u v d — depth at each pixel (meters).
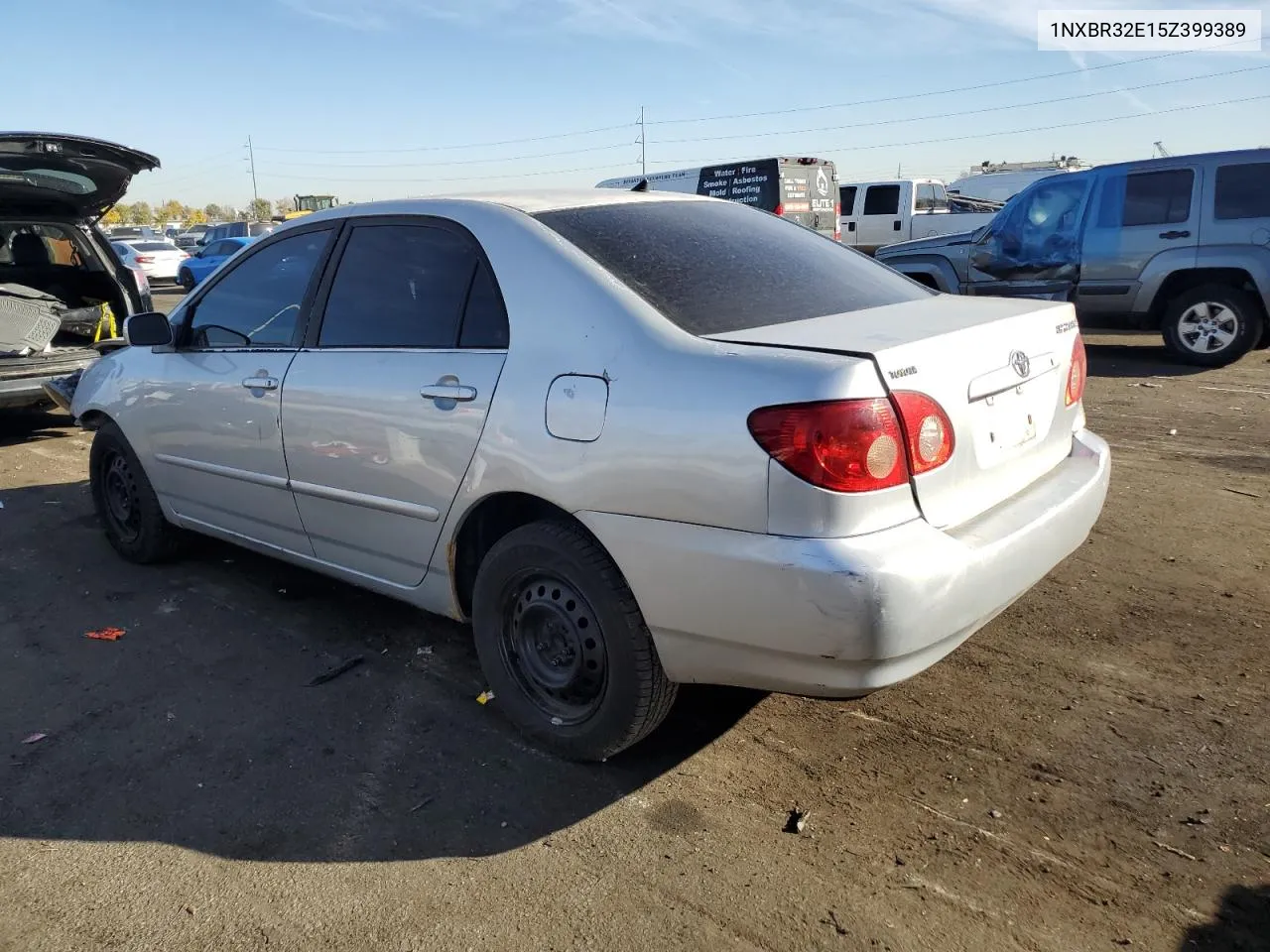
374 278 3.56
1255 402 7.60
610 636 2.82
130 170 7.83
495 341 3.08
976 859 2.56
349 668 3.81
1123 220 9.31
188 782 3.07
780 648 2.46
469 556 3.35
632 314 2.79
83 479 6.70
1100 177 9.41
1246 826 2.63
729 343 2.64
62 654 4.01
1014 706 3.27
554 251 3.04
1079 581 4.25
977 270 10.42
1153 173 9.09
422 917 2.44
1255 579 4.20
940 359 2.60
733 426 2.46
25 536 5.50
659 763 3.08
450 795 2.95
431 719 3.40
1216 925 2.30
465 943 2.35
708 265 3.15
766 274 3.22
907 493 2.47
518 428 2.92
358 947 2.35
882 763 3.01
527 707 3.16
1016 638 3.75
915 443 2.47
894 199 20.78
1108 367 9.52
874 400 2.40
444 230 3.37
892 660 2.41
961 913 2.38
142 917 2.48
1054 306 3.27
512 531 3.08
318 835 2.79
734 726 3.26
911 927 2.34
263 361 3.89
